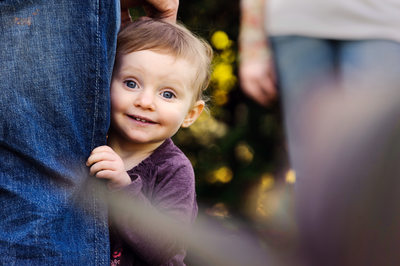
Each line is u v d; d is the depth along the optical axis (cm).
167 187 169
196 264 320
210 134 434
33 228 140
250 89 223
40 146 142
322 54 206
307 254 208
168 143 177
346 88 204
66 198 145
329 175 205
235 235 346
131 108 165
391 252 195
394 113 198
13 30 141
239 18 420
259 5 217
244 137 420
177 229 165
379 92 199
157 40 168
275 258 321
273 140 413
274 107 405
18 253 139
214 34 424
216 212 403
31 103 142
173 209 166
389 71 198
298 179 210
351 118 203
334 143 204
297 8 206
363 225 198
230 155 430
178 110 169
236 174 427
